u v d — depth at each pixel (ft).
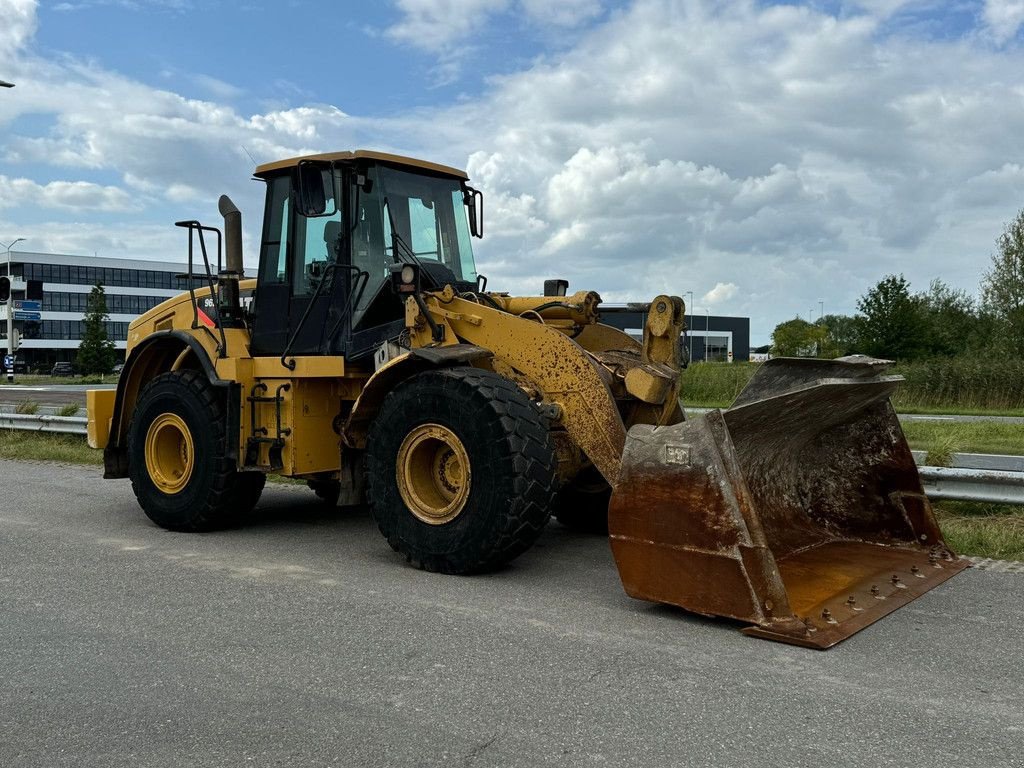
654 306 18.97
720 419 13.93
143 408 23.13
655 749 9.72
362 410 19.33
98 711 11.00
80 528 23.12
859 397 16.96
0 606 15.65
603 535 21.76
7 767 9.55
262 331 22.29
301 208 19.65
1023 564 18.10
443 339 19.24
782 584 13.48
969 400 69.72
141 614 15.10
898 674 11.94
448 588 16.60
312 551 20.16
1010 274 107.45
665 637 13.53
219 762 9.59
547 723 10.43
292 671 12.27
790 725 10.31
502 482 16.63
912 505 17.94
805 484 18.79
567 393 17.67
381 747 9.87
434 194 22.15
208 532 22.54
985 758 9.47
